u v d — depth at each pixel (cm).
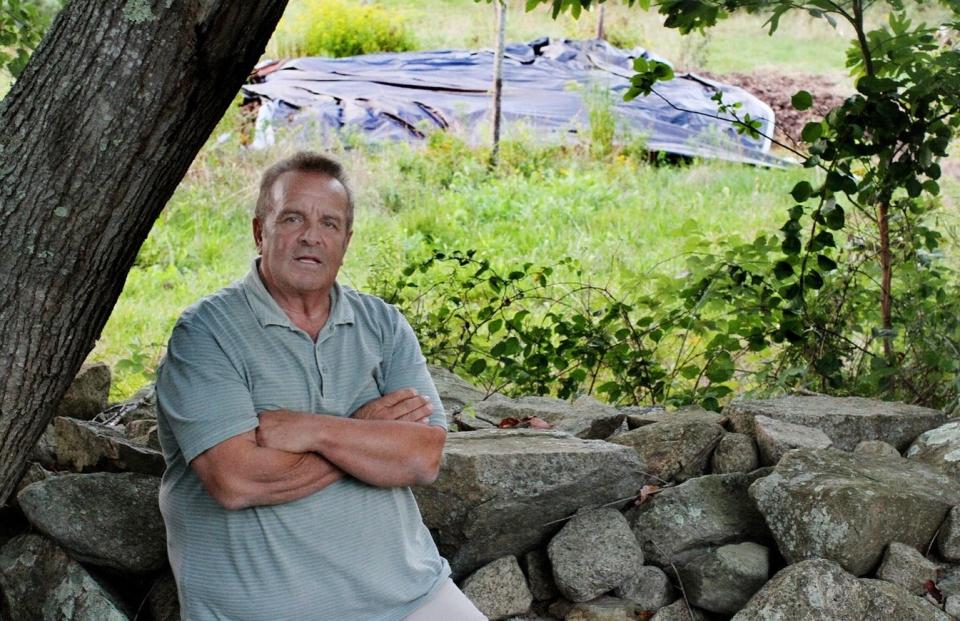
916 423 363
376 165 998
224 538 244
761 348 454
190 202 896
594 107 1128
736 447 340
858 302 470
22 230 227
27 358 236
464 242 834
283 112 1144
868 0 421
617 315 473
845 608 269
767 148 1171
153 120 226
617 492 317
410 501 267
